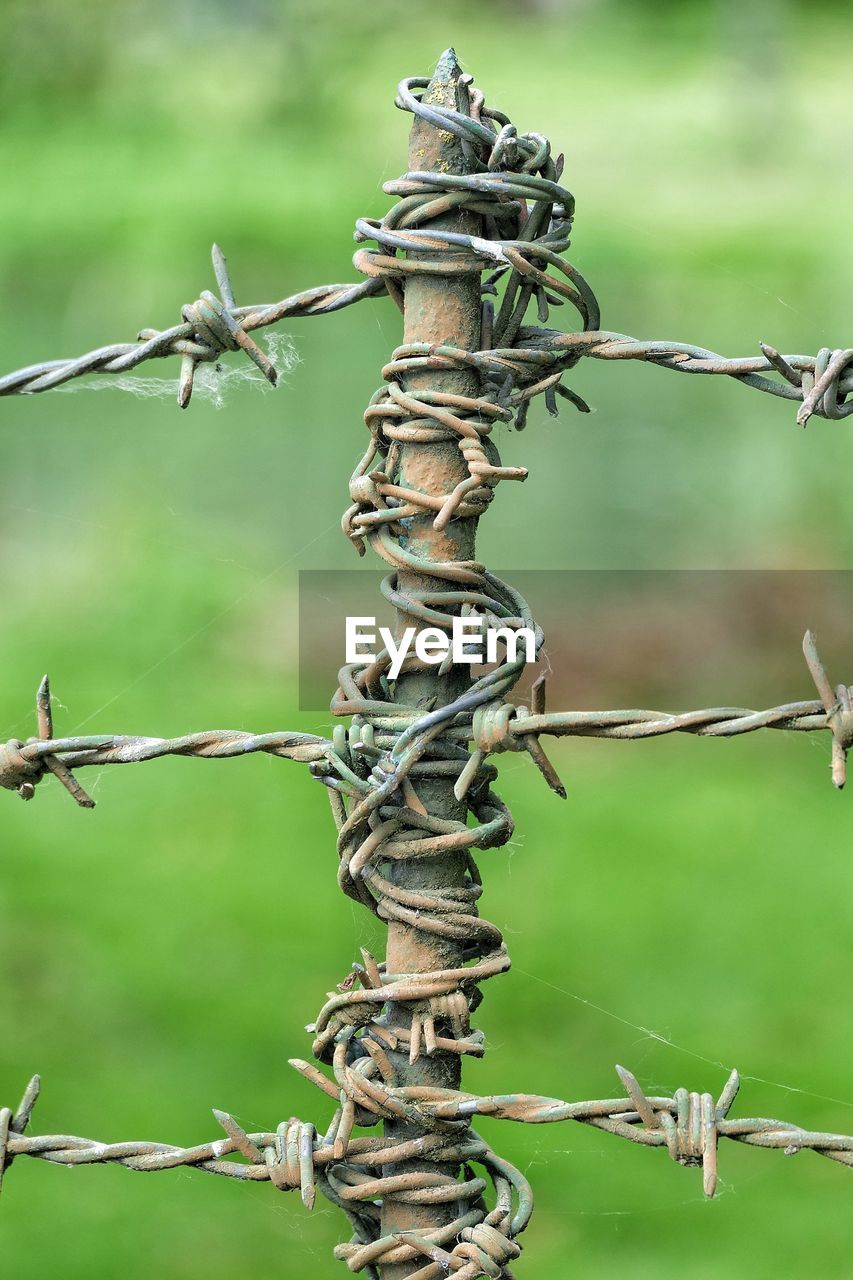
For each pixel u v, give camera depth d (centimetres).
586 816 531
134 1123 346
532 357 127
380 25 1234
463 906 127
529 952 432
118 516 740
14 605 690
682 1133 122
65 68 1091
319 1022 129
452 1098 126
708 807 538
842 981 412
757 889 471
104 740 134
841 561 696
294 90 1111
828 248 779
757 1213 322
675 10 1455
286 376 748
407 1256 127
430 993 125
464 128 124
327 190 872
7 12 1088
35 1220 314
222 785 551
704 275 756
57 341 806
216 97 1105
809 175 964
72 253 807
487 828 126
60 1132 344
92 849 499
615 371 737
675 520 718
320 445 748
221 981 414
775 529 713
